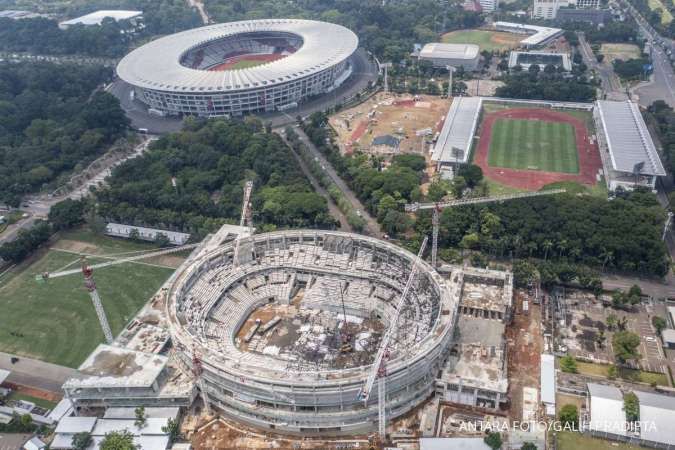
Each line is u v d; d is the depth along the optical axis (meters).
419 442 194.88
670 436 192.75
